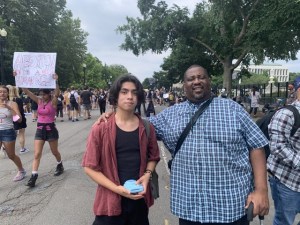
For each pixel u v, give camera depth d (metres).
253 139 2.53
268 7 18.16
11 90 9.54
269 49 21.70
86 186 6.49
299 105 3.00
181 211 2.58
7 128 6.67
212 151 2.49
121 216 2.78
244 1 22.42
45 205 5.51
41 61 6.52
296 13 16.42
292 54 23.77
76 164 8.34
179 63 31.97
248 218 2.46
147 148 2.85
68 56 56.69
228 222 2.47
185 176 2.57
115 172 2.73
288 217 3.17
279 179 3.15
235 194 2.48
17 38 42.44
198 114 2.56
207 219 2.49
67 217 5.00
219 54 25.95
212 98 2.62
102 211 2.75
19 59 6.54
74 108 19.66
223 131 2.49
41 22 49.12
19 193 6.14
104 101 22.41
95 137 2.75
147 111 19.80
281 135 2.95
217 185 2.48
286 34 18.50
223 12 22.58
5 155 9.52
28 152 10.05
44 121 6.71
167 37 26.52
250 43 19.56
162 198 5.82
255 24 18.80
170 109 2.82
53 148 7.06
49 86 6.55
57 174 7.32
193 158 2.53
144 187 2.70
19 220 4.93
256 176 2.54
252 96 21.41
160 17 24.92
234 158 2.50
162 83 80.19
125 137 2.77
